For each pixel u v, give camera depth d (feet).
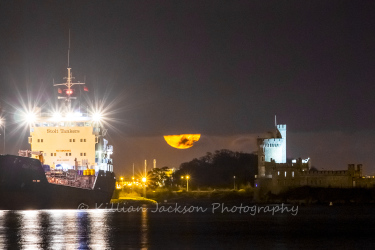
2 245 424.05
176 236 490.90
